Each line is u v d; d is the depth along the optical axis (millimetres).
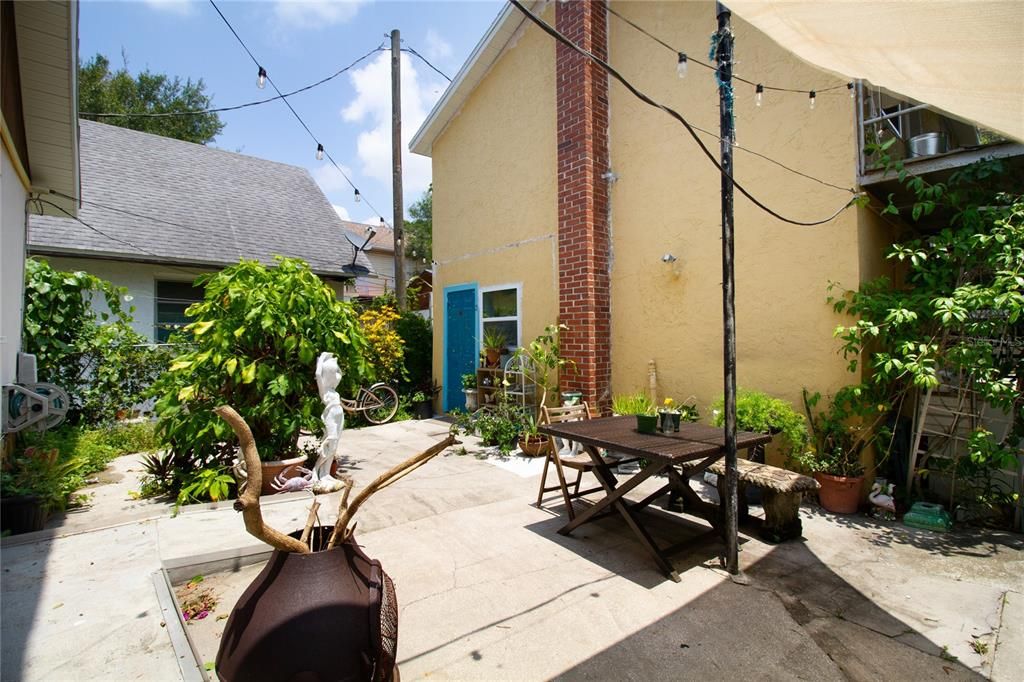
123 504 4008
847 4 1926
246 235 11047
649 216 5777
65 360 6520
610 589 2844
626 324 6043
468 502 4328
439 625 2477
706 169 5223
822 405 4336
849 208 4148
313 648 1438
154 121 19234
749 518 3709
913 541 3477
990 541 3461
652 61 5738
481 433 6582
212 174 12320
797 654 2252
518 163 7176
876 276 4293
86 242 8766
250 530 1459
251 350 4512
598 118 6152
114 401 6754
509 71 7352
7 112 3693
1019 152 3463
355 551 1687
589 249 5980
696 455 3018
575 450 5473
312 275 4945
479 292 7883
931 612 2584
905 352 3637
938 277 3816
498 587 2857
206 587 2801
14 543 3088
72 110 4445
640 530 3150
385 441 6863
